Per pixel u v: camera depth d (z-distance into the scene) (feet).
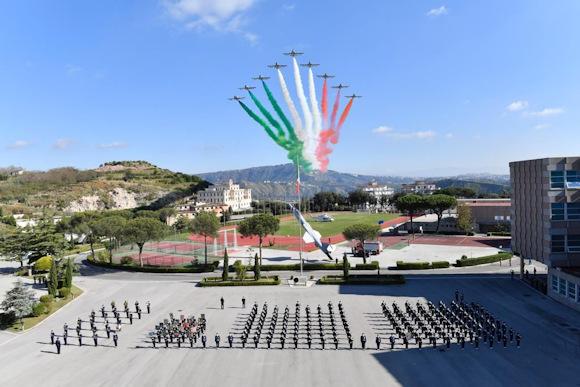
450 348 150.51
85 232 406.21
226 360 146.10
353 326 176.24
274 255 356.38
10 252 331.57
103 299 235.81
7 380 135.23
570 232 204.03
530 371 130.62
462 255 324.39
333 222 602.85
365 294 227.40
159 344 163.84
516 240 246.68
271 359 145.89
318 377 130.93
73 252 422.41
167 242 451.12
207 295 235.61
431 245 387.55
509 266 295.07
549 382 123.34
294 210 326.44
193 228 315.17
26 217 649.20
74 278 293.84
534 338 157.48
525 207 232.12
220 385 127.54
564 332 163.02
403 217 649.20
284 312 196.24
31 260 330.95
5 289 268.41
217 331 175.63
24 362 149.89
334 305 206.90
